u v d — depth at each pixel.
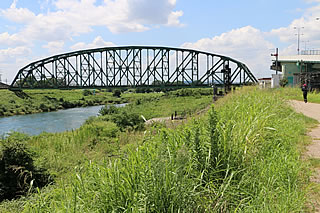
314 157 5.68
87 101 95.44
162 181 3.49
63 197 4.43
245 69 80.69
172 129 5.82
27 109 69.62
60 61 84.31
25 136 19.09
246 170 4.53
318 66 47.91
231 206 3.78
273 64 57.88
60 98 92.38
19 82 93.12
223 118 6.27
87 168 5.07
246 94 10.57
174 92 83.75
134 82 82.88
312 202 3.84
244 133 5.27
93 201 3.74
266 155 5.29
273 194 3.87
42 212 4.34
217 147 4.63
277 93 10.97
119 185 3.69
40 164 11.38
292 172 4.48
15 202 8.22
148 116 37.94
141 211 3.29
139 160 4.18
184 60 83.81
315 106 17.03
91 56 83.75
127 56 83.31
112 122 27.34
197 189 4.02
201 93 81.38
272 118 7.45
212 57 82.94
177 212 3.36
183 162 3.93
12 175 9.86
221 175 4.41
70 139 20.62
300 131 8.11
